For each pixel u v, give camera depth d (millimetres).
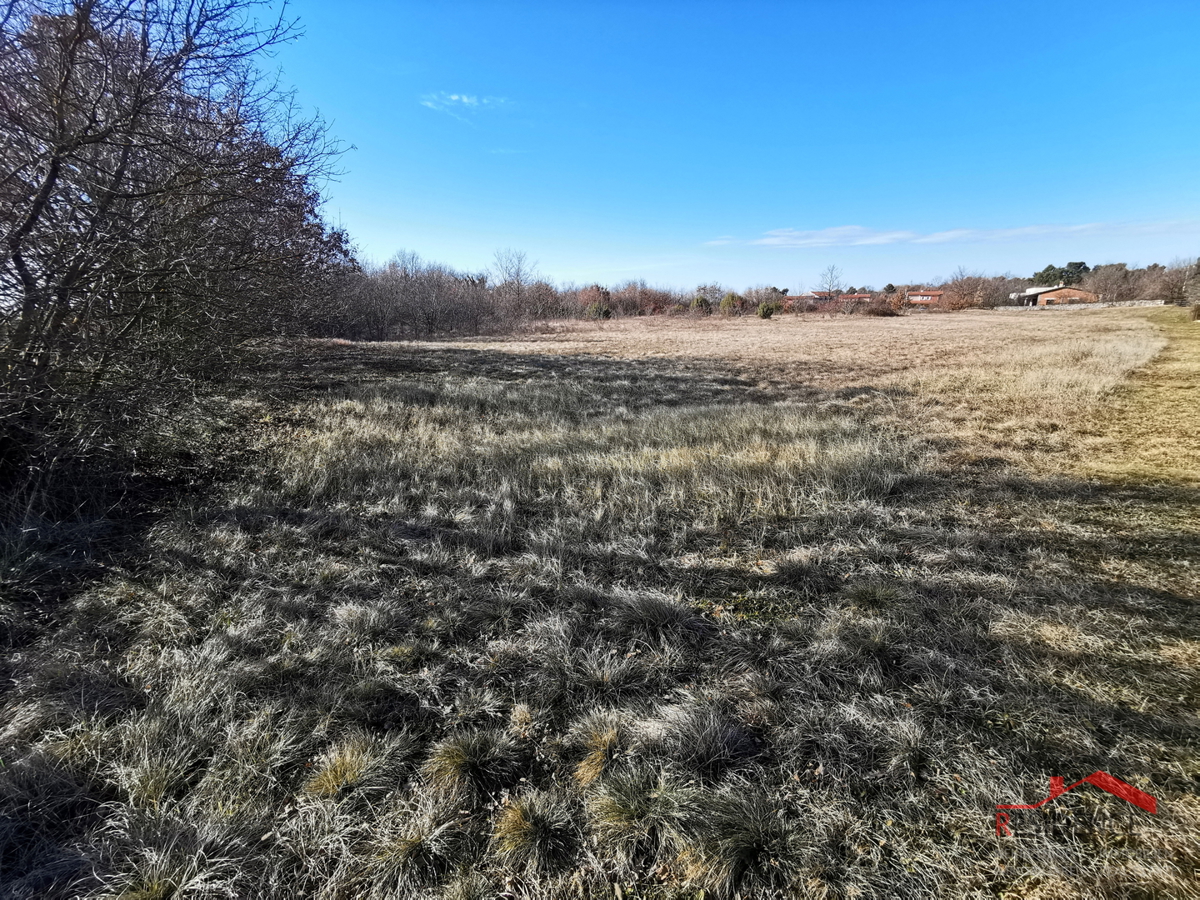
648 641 3135
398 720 2549
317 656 2930
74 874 1837
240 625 3184
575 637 3162
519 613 3447
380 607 3377
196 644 3041
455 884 1829
